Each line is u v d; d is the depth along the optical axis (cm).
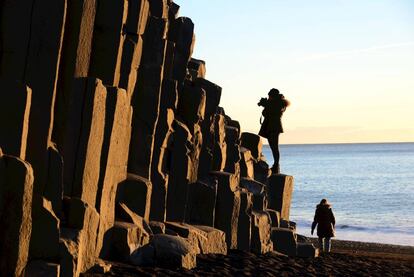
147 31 2145
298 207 9425
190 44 2491
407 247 4528
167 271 1798
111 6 1855
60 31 1636
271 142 3312
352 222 7419
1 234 1344
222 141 2708
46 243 1503
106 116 1778
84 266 1634
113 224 1847
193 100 2439
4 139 1446
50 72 1625
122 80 1966
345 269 2516
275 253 2769
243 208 2598
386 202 9800
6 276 1339
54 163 1602
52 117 1628
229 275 1950
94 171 1712
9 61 1630
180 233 2162
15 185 1347
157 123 2225
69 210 1619
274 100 3325
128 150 2039
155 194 2197
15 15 1634
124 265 1786
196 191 2455
